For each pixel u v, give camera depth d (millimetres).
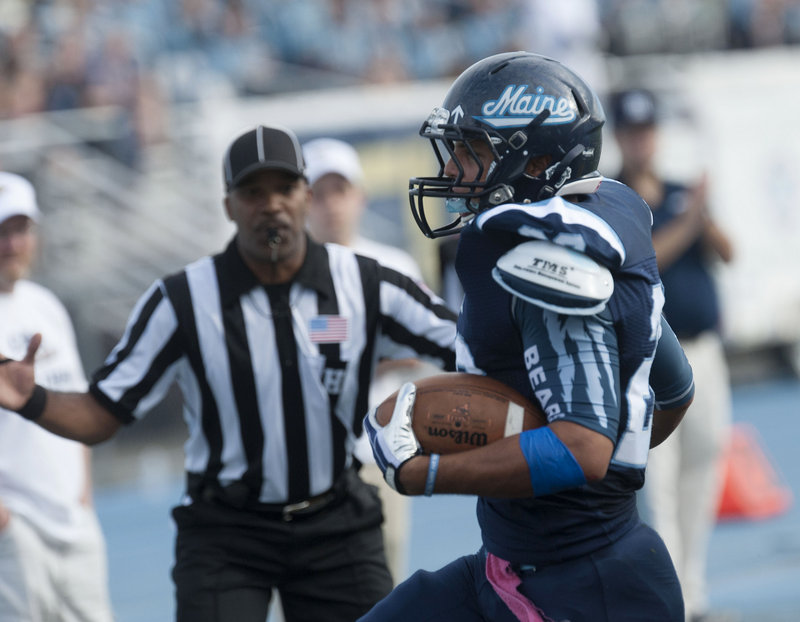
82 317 32906
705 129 37062
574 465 7965
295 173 11891
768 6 44344
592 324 8141
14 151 32562
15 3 35812
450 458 8219
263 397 11984
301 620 12414
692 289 18594
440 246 17125
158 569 24438
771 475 26172
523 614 8812
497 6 42438
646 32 41906
